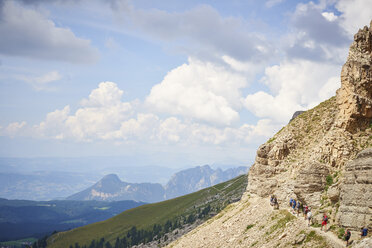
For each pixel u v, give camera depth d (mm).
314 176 61969
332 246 45812
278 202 75438
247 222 79125
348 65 64750
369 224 43781
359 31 67562
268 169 90062
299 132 93438
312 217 56531
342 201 48250
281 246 55125
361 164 47938
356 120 62688
